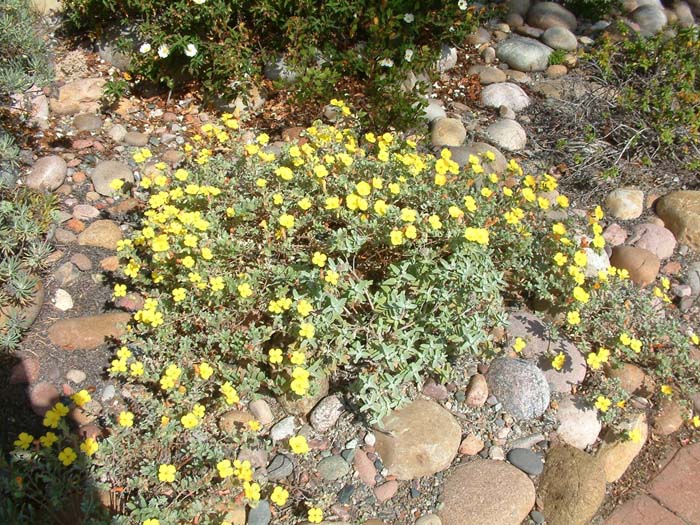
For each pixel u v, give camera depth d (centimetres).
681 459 124
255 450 109
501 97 189
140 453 102
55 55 172
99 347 117
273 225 124
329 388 118
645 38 216
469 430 117
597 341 132
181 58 168
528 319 132
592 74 205
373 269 127
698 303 150
